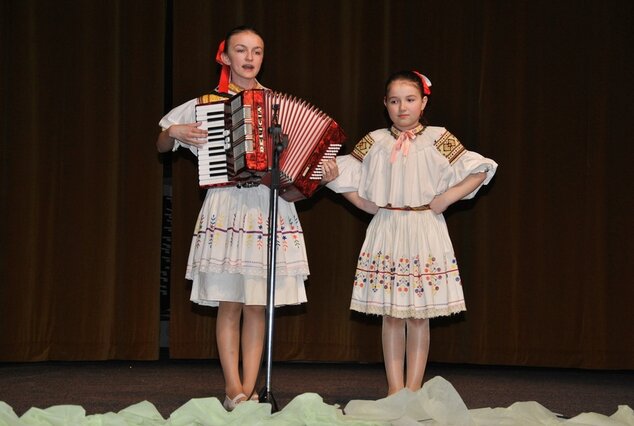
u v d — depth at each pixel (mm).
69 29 6188
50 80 6176
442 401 3918
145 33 6207
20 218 6121
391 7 6258
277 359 6305
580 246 6234
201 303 4672
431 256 4645
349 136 6234
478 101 6215
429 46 6250
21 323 6109
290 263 4512
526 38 6242
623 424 3863
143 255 6191
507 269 6230
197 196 6234
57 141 6184
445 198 4625
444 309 4609
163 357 6484
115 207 6188
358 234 6320
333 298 6312
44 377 5625
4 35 6129
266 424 3523
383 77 6242
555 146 6242
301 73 6234
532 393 5379
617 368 6215
